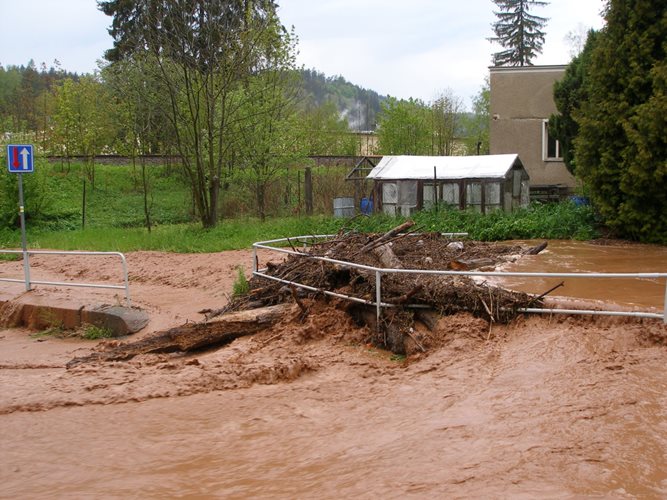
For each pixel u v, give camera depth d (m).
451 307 8.59
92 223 32.41
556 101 26.05
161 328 11.31
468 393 6.57
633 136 17.02
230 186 31.92
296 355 8.57
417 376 7.33
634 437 5.21
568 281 10.99
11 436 6.09
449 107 46.50
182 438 5.93
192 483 4.98
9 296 13.24
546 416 5.73
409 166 25.98
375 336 8.86
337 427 6.03
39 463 5.46
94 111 37.62
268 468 5.20
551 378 6.62
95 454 5.62
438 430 5.66
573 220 19.39
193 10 24.58
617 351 7.12
